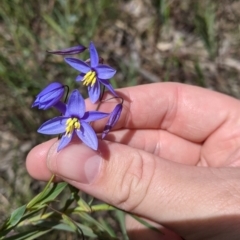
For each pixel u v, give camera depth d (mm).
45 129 106
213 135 153
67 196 187
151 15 257
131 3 260
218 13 259
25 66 219
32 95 209
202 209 104
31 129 211
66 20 226
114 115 109
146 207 108
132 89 146
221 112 151
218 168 110
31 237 117
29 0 234
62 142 103
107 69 110
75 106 104
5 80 207
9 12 224
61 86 104
